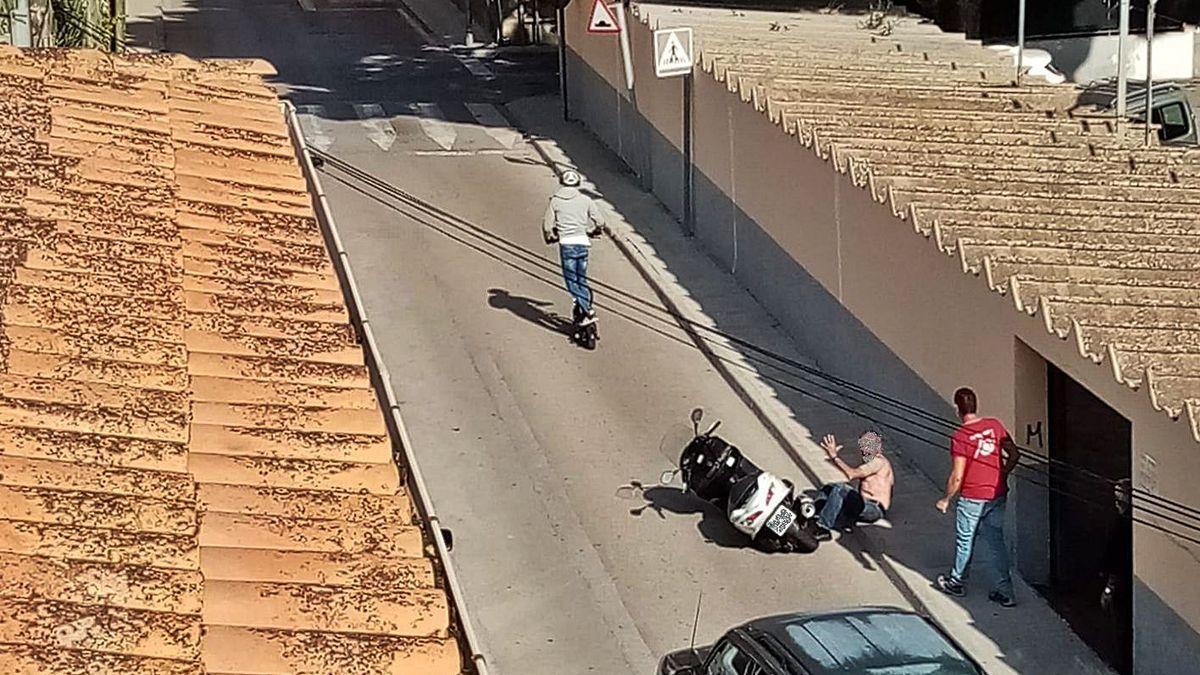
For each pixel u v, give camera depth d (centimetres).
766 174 2225
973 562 1625
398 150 3030
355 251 2495
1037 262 1661
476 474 1833
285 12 4522
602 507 1759
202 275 1220
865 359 1950
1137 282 1617
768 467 1850
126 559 848
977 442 1526
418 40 4122
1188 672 1340
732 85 2323
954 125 2159
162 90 1605
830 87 2308
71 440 948
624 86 2888
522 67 3759
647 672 1459
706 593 1590
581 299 2155
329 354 1139
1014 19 3322
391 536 930
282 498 952
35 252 1174
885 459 1706
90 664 750
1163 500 1361
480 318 2261
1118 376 1406
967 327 1686
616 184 2805
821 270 2064
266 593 853
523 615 1555
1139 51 3381
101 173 1352
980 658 1463
